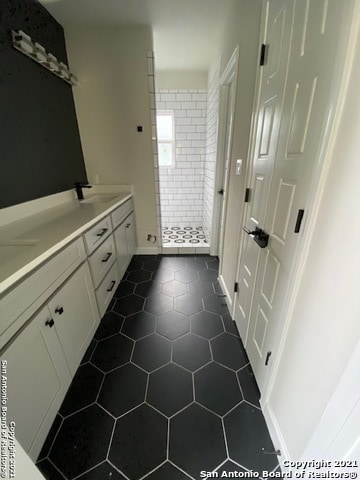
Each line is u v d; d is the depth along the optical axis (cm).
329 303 64
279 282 97
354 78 55
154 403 120
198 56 271
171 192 394
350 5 53
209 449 101
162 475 93
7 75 142
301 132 80
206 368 140
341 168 60
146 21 199
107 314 187
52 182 193
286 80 91
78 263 131
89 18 195
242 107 151
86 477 92
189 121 350
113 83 227
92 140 248
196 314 188
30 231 124
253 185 130
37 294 92
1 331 74
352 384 52
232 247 183
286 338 91
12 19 145
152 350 153
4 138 140
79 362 130
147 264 275
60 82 206
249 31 134
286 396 91
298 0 81
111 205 189
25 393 84
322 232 68
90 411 116
